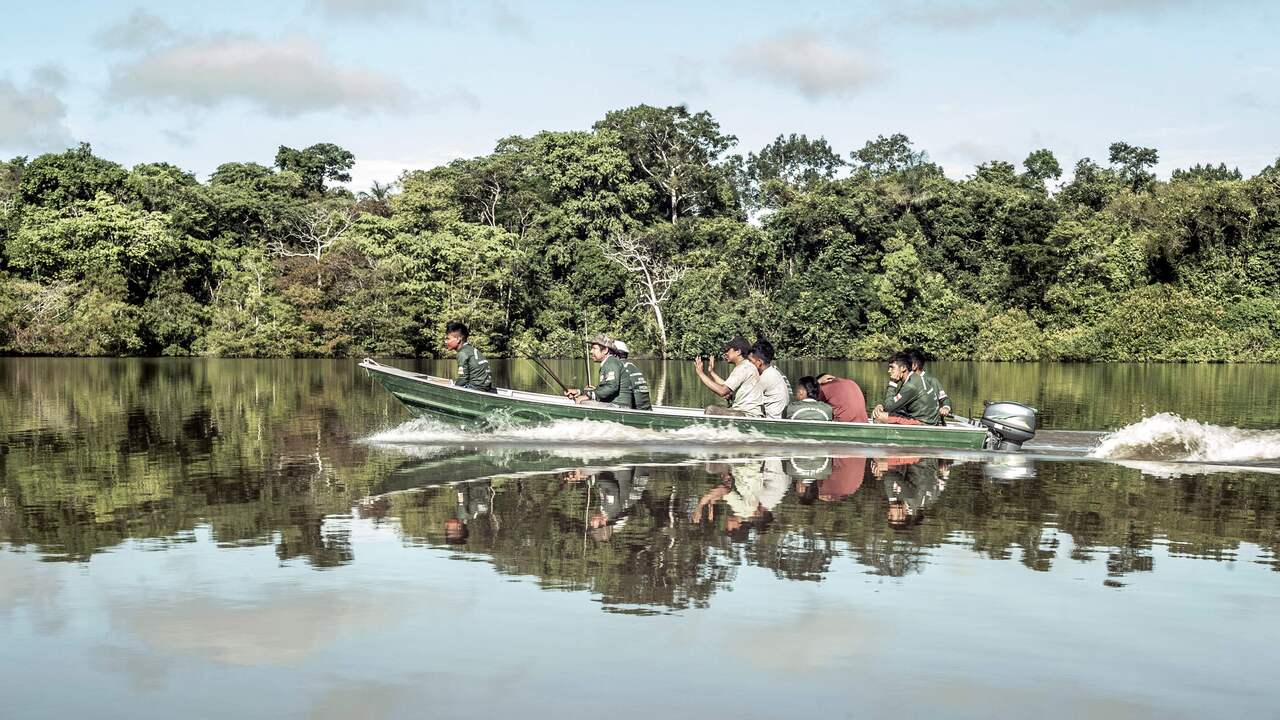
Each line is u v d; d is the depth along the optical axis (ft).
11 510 27.25
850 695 14.24
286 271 184.14
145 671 15.12
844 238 197.57
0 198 198.70
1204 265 191.72
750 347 45.62
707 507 27.40
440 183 220.84
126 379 97.60
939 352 185.47
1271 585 19.71
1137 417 59.26
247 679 14.82
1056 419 57.88
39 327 161.68
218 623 17.26
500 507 27.43
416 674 14.97
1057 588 19.38
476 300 188.55
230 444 42.73
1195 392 85.15
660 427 43.73
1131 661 15.64
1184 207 191.93
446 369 138.21
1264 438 42.19
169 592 19.06
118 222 172.96
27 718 13.52
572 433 44.45
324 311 176.14
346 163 257.96
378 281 179.93
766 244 203.41
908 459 38.24
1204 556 22.06
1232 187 192.03
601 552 22.12
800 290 195.21
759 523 25.31
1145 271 194.59
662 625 17.11
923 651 15.97
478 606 18.13
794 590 19.17
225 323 173.99
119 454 39.34
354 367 131.34
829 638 16.49
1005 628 17.06
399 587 19.34
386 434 46.26
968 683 14.74
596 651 15.88
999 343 181.16
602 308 205.16
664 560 21.42
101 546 22.86
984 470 35.12
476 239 196.95
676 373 128.98
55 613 17.81
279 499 28.78
